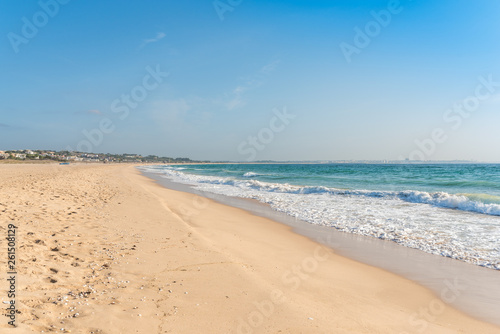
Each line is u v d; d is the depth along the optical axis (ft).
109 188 59.11
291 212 43.42
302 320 12.46
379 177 115.44
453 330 13.04
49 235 21.18
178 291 14.26
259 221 36.91
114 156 515.91
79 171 116.98
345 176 125.59
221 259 19.49
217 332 10.94
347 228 33.45
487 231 31.22
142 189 62.95
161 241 22.77
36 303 11.30
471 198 49.70
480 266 21.72
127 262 17.62
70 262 16.51
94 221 27.50
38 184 53.52
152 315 11.68
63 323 10.23
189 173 176.04
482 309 15.29
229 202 53.31
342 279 18.57
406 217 38.73
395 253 24.77
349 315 13.55
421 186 78.02
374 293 16.75
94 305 11.88
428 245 26.84
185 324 11.29
